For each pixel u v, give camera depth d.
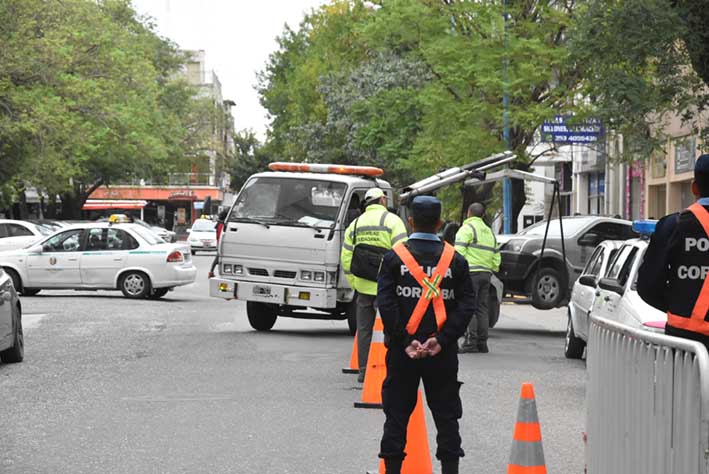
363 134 51.03
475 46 36.53
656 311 14.53
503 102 37.03
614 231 26.11
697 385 5.88
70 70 57.84
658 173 45.19
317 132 65.00
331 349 20.31
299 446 11.29
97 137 64.31
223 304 31.95
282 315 24.16
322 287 22.33
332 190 22.72
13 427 12.39
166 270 33.34
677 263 7.84
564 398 15.02
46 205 104.12
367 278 15.63
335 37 69.81
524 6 37.12
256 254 22.75
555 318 30.05
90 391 15.09
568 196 62.88
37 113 51.78
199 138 103.25
